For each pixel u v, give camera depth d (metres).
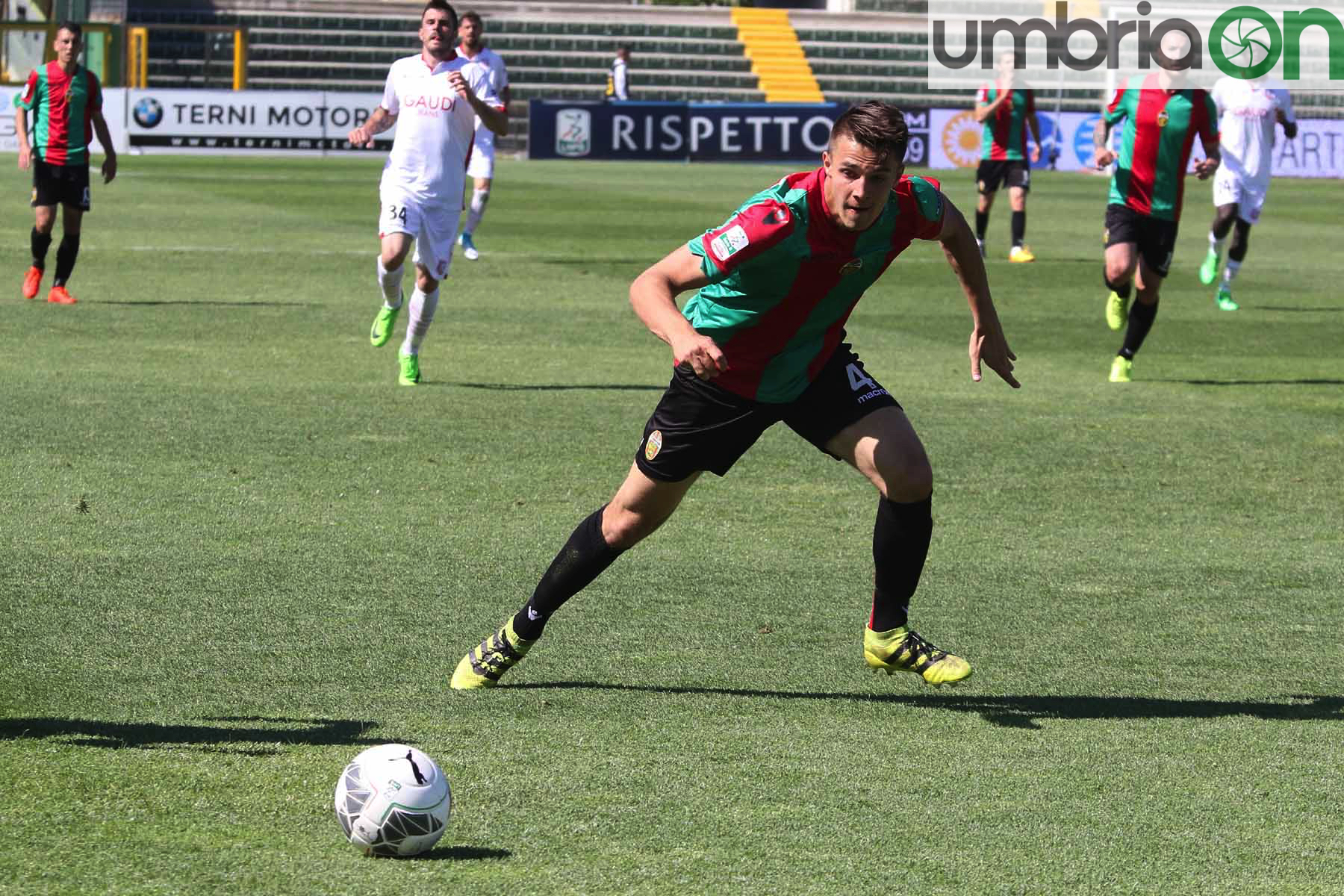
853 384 12.34
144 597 14.66
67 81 33.97
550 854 9.41
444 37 25.30
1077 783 10.84
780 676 13.05
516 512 18.36
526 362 29.17
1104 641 14.25
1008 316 37.78
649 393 26.23
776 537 17.64
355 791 9.27
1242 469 21.77
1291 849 9.81
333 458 20.78
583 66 116.56
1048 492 20.19
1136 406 26.28
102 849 9.27
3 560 15.73
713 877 9.15
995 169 49.75
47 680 12.34
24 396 24.20
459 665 12.62
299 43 112.94
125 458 20.41
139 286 38.53
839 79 118.00
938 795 10.55
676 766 10.95
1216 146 27.56
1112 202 28.00
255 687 12.37
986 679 13.16
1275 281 46.12
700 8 121.19
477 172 45.66
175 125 93.69
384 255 25.28
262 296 37.41
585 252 48.53
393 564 16.08
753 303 11.67
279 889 8.81
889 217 11.67
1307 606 15.50
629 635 14.05
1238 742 11.75
